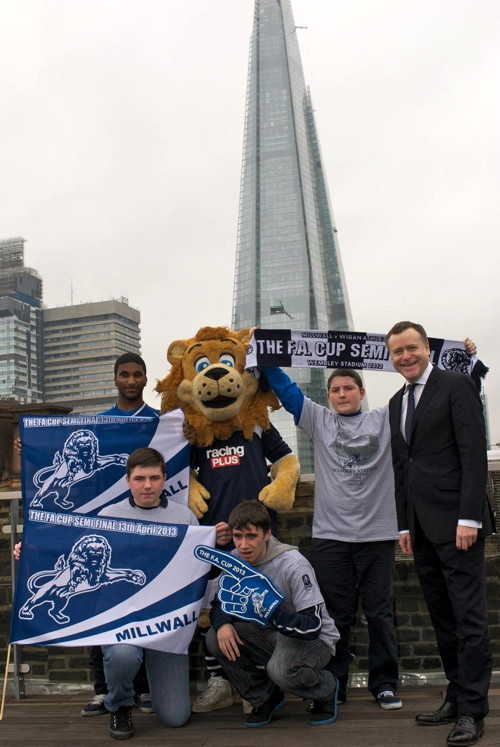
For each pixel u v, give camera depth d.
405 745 3.66
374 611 4.53
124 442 5.16
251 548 4.16
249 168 181.12
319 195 185.00
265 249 169.50
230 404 4.95
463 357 5.27
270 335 5.26
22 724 4.52
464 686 3.68
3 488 7.33
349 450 4.66
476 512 3.70
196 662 5.33
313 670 4.04
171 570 4.50
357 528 4.54
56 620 4.48
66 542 4.62
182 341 5.44
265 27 198.00
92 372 178.75
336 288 173.25
